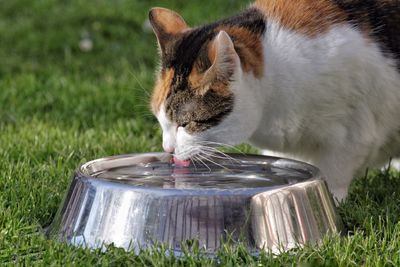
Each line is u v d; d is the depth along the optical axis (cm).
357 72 562
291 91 557
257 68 544
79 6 1377
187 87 538
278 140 591
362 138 581
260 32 564
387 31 579
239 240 471
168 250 467
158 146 750
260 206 477
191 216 473
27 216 553
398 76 579
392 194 599
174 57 554
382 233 517
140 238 474
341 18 571
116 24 1295
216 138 545
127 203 481
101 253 473
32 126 802
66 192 523
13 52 1167
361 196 612
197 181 547
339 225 522
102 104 890
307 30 564
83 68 1091
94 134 776
